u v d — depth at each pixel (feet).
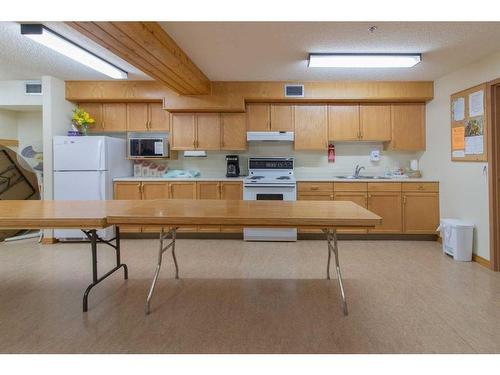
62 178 14.78
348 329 7.21
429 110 15.52
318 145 16.15
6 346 6.62
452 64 12.54
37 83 15.26
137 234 15.98
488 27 9.29
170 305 8.48
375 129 15.98
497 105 11.25
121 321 7.63
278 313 8.00
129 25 8.00
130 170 17.43
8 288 9.64
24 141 17.88
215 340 6.81
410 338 6.82
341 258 12.53
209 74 14.20
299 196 15.40
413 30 9.51
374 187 15.11
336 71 13.66
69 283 10.03
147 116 16.44
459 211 13.19
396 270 11.10
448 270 11.07
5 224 7.05
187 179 15.75
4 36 10.08
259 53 11.42
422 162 16.25
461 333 7.00
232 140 16.25
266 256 12.87
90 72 14.02
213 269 11.35
